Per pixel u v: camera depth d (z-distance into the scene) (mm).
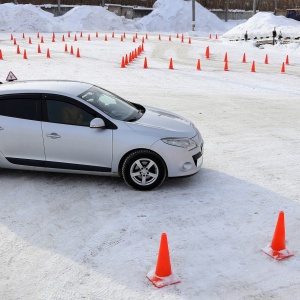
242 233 6086
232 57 27547
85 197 7156
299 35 35938
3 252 5609
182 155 7230
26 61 23047
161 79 19547
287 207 6875
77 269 5262
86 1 56062
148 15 53969
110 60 24516
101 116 7324
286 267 5305
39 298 4738
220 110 13789
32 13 46156
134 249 5680
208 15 55531
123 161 7332
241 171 8398
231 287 4918
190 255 5543
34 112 7465
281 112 13664
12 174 8070
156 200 7051
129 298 4730
